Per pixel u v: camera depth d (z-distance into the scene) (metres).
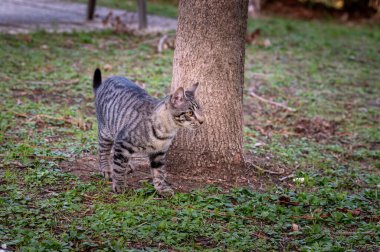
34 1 19.03
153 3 22.45
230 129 7.35
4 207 5.97
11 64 11.45
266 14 22.55
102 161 7.11
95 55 12.97
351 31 20.31
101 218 5.89
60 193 6.45
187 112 6.37
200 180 7.25
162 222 5.82
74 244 5.44
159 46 13.88
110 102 6.93
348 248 5.80
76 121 8.86
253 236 5.95
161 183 6.79
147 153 6.70
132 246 5.52
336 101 11.98
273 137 9.51
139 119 6.46
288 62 14.58
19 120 8.75
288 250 5.70
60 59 12.28
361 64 15.45
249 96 11.57
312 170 8.20
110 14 16.03
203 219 6.14
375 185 7.83
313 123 10.43
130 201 6.36
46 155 7.47
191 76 7.19
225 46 7.14
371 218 6.61
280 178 7.72
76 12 17.83
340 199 7.01
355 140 9.92
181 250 5.48
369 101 12.27
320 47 16.81
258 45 15.90
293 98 11.75
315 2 23.55
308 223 6.37
